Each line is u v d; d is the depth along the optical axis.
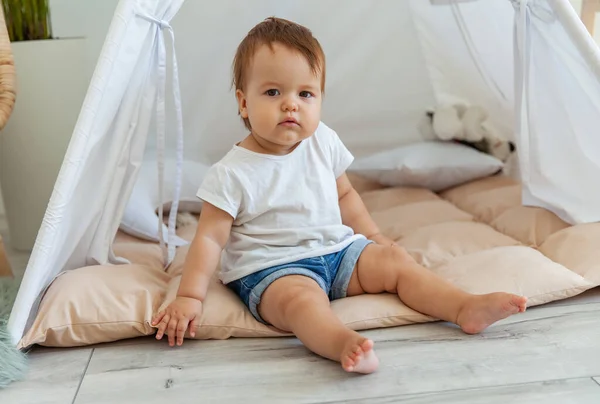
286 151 1.16
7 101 1.38
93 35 1.84
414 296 1.08
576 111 1.36
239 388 0.89
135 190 1.53
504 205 1.65
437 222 1.59
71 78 1.64
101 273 1.13
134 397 0.88
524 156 1.54
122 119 1.13
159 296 1.12
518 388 0.86
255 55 1.09
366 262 1.13
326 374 0.92
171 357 0.99
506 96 1.80
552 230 1.42
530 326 1.05
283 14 1.67
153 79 1.18
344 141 2.00
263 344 1.03
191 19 1.61
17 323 1.00
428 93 1.95
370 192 1.93
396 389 0.87
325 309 0.98
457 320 1.03
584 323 1.05
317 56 1.11
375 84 1.89
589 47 1.16
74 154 1.02
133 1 1.04
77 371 0.96
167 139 1.83
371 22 1.75
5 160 1.68
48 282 1.13
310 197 1.14
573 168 1.44
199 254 1.08
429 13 1.71
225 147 1.87
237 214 1.13
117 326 1.04
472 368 0.92
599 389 0.85
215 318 1.05
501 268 1.17
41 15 1.68
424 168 1.86
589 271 1.18
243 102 1.14
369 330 1.06
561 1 1.17
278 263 1.08
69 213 1.09
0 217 2.11
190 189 1.68
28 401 0.88
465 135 1.93
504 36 1.59
